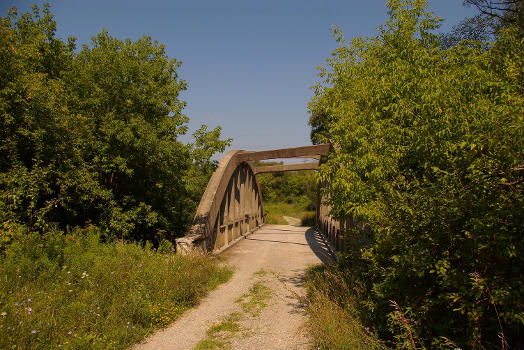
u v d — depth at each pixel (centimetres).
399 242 405
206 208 1307
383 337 439
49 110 774
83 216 1019
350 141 558
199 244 1162
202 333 523
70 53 1092
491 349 329
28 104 725
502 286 305
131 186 1171
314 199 3888
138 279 643
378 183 486
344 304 531
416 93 490
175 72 1255
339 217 641
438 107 409
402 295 411
